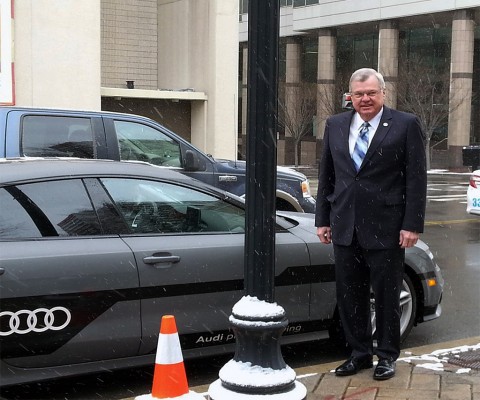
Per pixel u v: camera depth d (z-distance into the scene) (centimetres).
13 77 1348
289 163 5141
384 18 4325
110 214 467
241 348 352
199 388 471
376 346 505
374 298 483
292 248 509
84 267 440
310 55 5234
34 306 426
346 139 458
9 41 1335
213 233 496
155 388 369
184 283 471
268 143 344
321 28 4775
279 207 888
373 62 4875
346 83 4769
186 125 1612
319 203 482
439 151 4328
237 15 1582
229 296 488
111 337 450
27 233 440
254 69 342
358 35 4966
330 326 539
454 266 945
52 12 1377
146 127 800
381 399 424
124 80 1627
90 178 469
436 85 4275
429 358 510
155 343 465
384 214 449
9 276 418
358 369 474
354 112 464
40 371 436
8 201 442
